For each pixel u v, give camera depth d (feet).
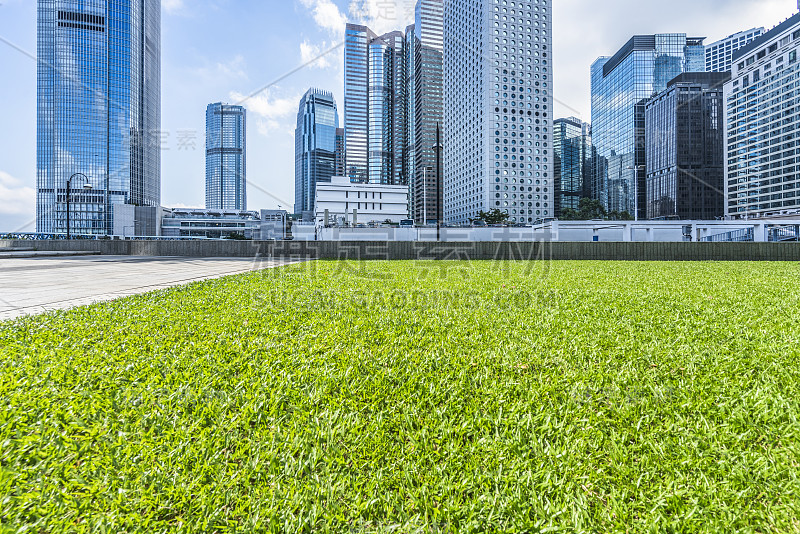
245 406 6.16
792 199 296.92
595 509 4.22
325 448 5.14
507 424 5.77
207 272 32.22
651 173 379.55
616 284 21.85
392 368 7.97
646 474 4.57
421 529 3.90
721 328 10.85
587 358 8.64
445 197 432.66
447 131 426.10
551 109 358.43
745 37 522.88
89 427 5.58
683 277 25.85
